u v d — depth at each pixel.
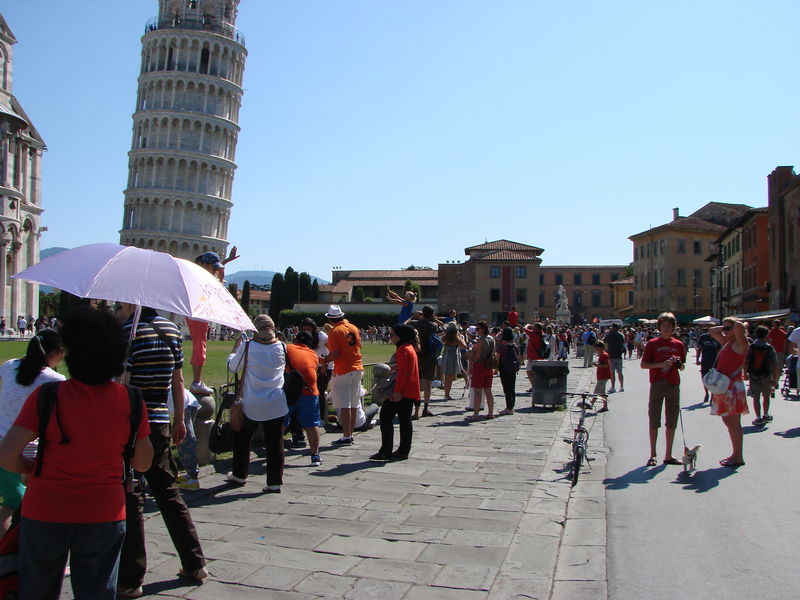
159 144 93.56
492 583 5.75
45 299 85.94
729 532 7.14
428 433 13.68
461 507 8.10
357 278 122.12
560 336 37.22
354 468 10.24
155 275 5.80
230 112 99.00
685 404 19.14
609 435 13.76
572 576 6.04
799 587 5.64
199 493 8.51
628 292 122.50
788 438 12.85
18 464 4.04
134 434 4.29
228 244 100.31
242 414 8.69
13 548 4.34
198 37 94.94
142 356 5.96
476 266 88.19
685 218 95.56
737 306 69.50
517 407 18.34
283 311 92.75
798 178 49.41
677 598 5.52
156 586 5.66
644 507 8.23
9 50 76.25
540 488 9.07
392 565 6.15
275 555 6.38
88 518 4.02
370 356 41.44
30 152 81.50
